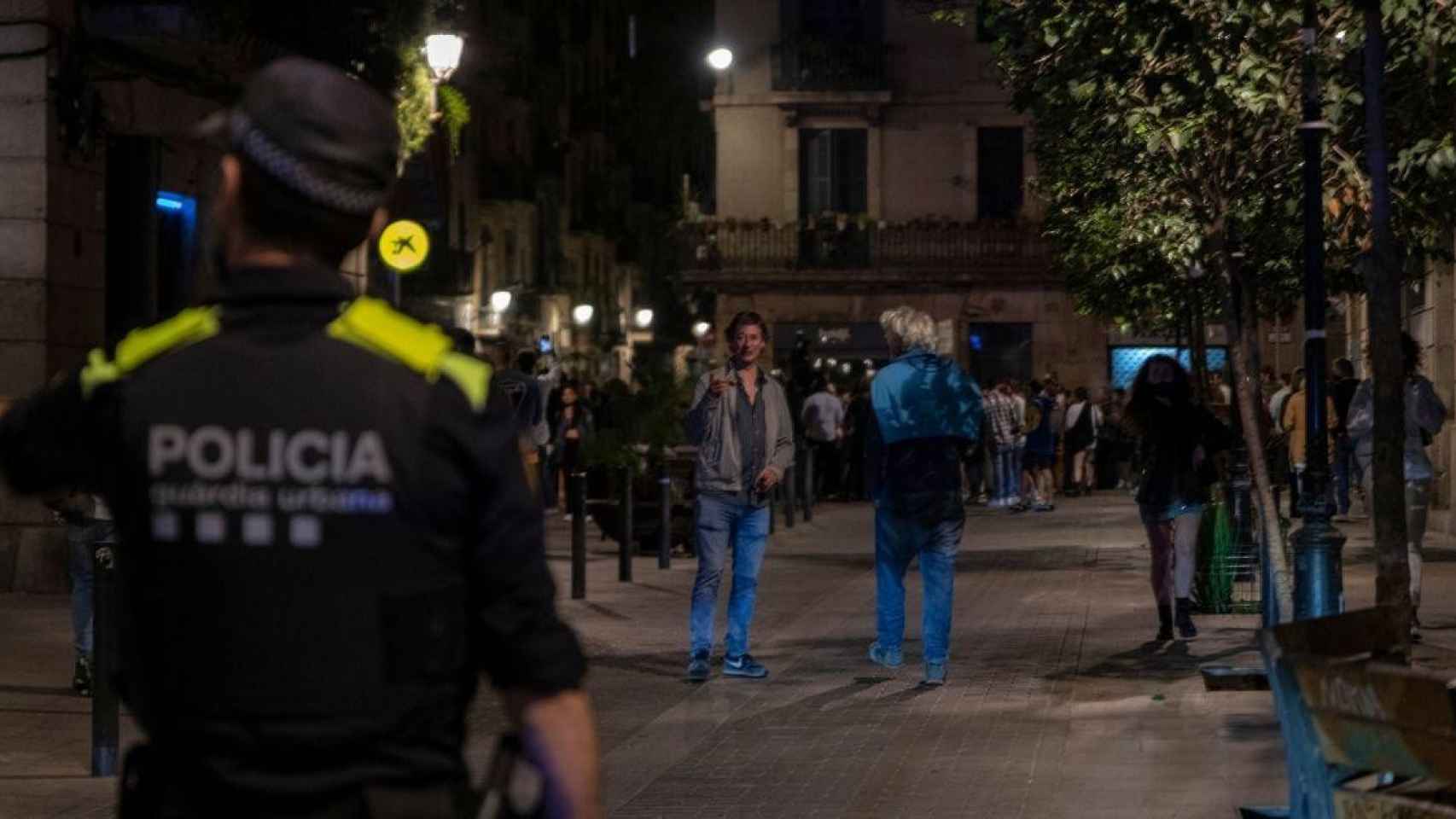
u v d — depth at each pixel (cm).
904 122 8312
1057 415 6512
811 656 2378
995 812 1452
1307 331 1855
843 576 3478
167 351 527
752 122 8350
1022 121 8269
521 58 10125
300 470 511
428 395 516
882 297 8375
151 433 518
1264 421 3109
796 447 6038
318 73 528
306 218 523
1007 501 5703
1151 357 2442
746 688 2127
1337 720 787
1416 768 754
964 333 8338
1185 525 2444
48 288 3256
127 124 3569
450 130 4869
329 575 509
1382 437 1539
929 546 2103
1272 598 2405
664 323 13400
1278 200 2519
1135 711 1900
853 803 1505
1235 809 1437
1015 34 2350
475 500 520
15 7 3241
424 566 515
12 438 536
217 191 539
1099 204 3462
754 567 2197
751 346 2188
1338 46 2070
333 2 4038
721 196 8375
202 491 513
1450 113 2083
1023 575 3394
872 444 2123
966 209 8281
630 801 1531
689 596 3122
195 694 509
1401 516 1541
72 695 2114
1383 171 1539
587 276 11888
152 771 515
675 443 3981
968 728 1833
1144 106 2223
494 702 2059
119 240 3631
